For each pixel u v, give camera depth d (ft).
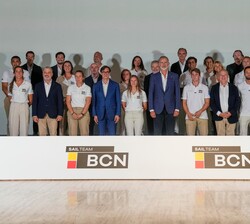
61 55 26.43
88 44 29.45
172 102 23.79
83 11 29.35
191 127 23.71
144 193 14.78
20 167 17.71
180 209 12.49
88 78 25.49
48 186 16.20
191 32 29.25
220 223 11.13
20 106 23.98
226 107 23.36
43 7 29.35
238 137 17.74
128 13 29.27
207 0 29.04
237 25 29.09
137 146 17.83
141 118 23.90
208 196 14.26
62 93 24.07
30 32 29.48
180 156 17.65
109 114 23.81
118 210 12.39
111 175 17.56
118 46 29.40
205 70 27.91
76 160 17.71
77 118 23.61
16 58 26.45
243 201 13.48
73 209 12.53
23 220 11.48
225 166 17.49
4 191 15.25
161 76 23.77
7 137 18.02
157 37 29.35
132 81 23.79
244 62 25.21
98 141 17.89
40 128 23.94
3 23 29.45
